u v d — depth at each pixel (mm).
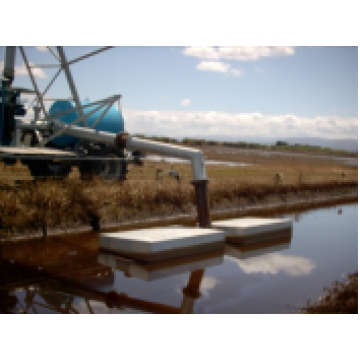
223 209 11672
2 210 7453
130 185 10102
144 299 5266
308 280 6258
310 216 11867
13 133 10672
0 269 5914
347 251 8148
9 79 10391
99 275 6039
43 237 7645
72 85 10875
